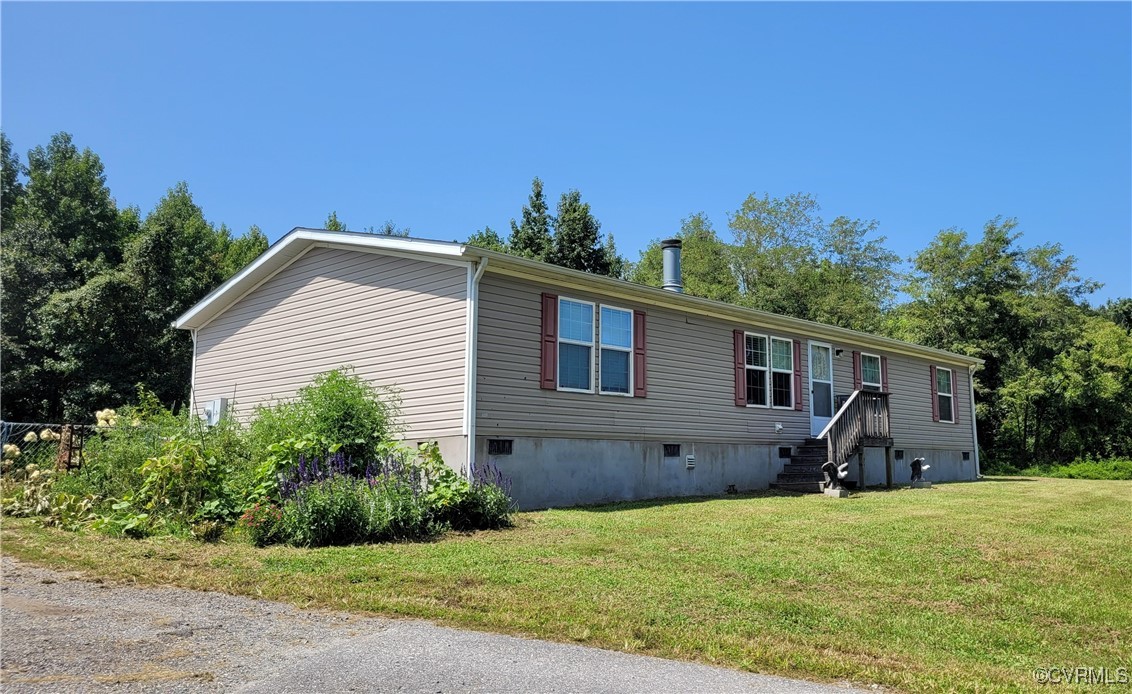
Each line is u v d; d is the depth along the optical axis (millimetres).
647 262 47031
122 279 23047
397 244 11891
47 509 9570
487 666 3961
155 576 6074
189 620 4758
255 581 5902
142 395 13367
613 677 3855
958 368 22750
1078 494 14305
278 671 3783
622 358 13219
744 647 4414
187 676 3666
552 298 12188
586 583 5969
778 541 8086
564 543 7816
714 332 15094
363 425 9812
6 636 4305
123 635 4383
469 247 10680
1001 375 30344
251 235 40281
